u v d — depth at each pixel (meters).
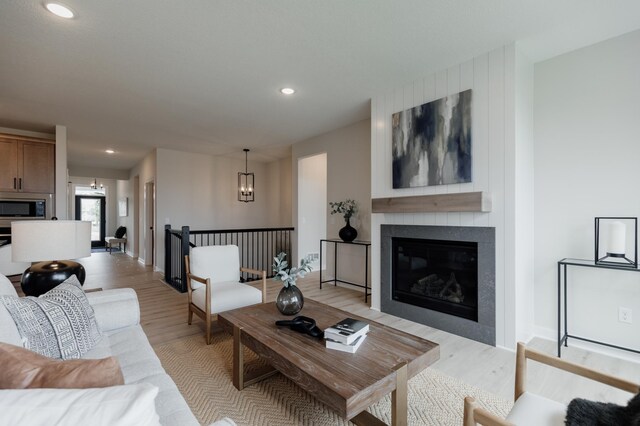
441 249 3.16
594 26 2.41
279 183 7.68
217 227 7.18
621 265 2.34
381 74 3.14
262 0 2.06
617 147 2.56
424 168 3.15
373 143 3.69
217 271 3.38
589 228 2.69
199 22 2.29
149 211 7.27
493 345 2.74
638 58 2.47
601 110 2.63
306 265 2.43
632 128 2.50
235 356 2.10
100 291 2.21
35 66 2.90
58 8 2.10
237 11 2.17
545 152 2.92
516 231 2.64
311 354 1.70
